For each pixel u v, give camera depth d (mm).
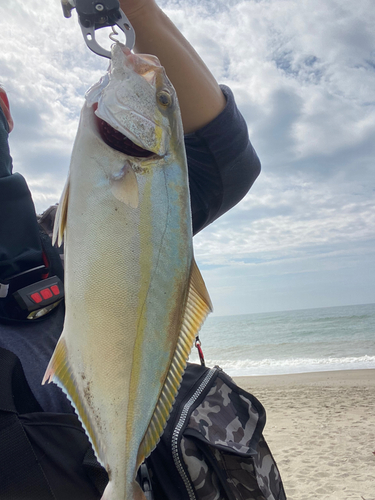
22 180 1438
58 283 1407
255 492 1371
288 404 9570
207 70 1555
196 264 1314
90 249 1152
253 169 1780
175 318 1241
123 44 1302
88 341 1143
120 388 1167
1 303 1369
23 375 1247
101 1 1242
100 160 1200
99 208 1170
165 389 1233
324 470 5383
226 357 26438
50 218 1616
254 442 1480
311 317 45500
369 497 4523
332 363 18969
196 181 1715
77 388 1139
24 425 1155
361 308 62000
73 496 1160
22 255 1354
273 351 27297
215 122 1564
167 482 1345
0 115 1540
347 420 7691
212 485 1340
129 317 1166
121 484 1145
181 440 1340
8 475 1112
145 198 1209
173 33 1473
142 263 1183
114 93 1232
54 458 1163
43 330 1374
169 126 1287
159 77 1313
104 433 1154
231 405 1555
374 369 14555
